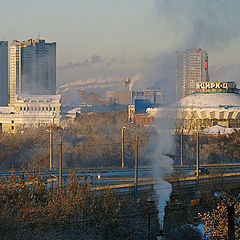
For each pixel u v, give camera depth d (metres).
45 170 85.25
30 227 48.91
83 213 52.75
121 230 54.69
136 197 64.06
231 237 38.50
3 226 47.16
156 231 58.69
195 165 102.31
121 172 86.00
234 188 81.94
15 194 51.34
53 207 50.59
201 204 71.81
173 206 66.69
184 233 59.66
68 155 107.31
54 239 48.94
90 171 86.81
